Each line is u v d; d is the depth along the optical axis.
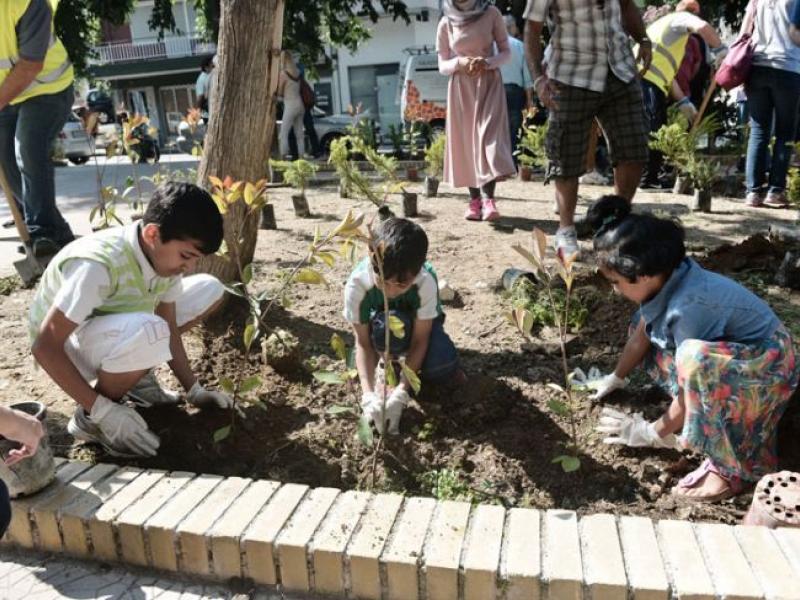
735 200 6.95
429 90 14.59
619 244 2.51
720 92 9.35
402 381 2.91
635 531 2.07
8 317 4.09
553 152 4.59
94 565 2.24
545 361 3.38
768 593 1.82
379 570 2.01
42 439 2.31
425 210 6.61
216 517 2.19
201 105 10.70
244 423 2.87
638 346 2.89
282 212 6.77
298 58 14.01
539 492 2.59
